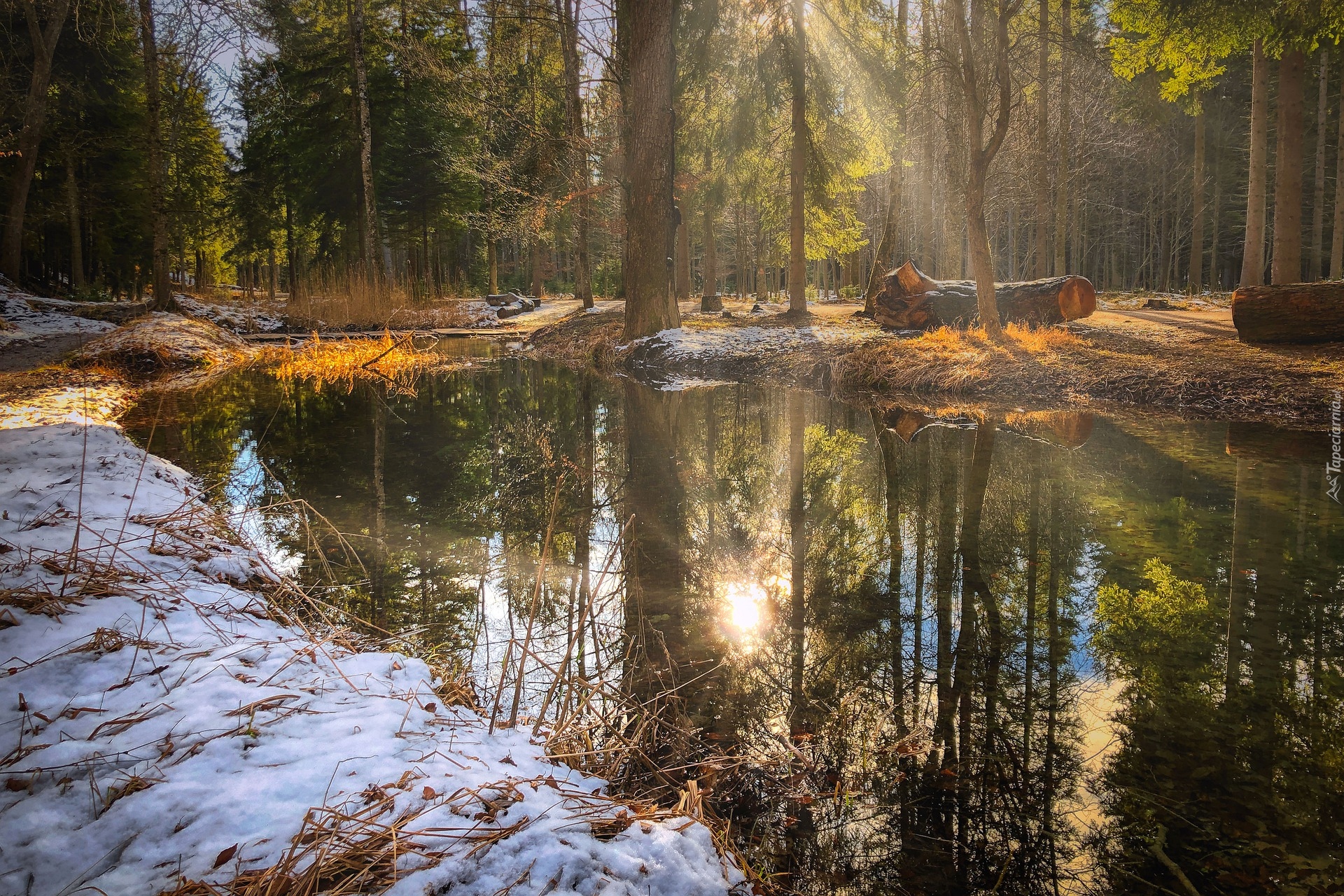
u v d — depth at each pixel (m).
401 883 1.56
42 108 20.78
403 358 15.49
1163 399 9.04
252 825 1.72
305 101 28.59
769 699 2.92
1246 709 2.82
